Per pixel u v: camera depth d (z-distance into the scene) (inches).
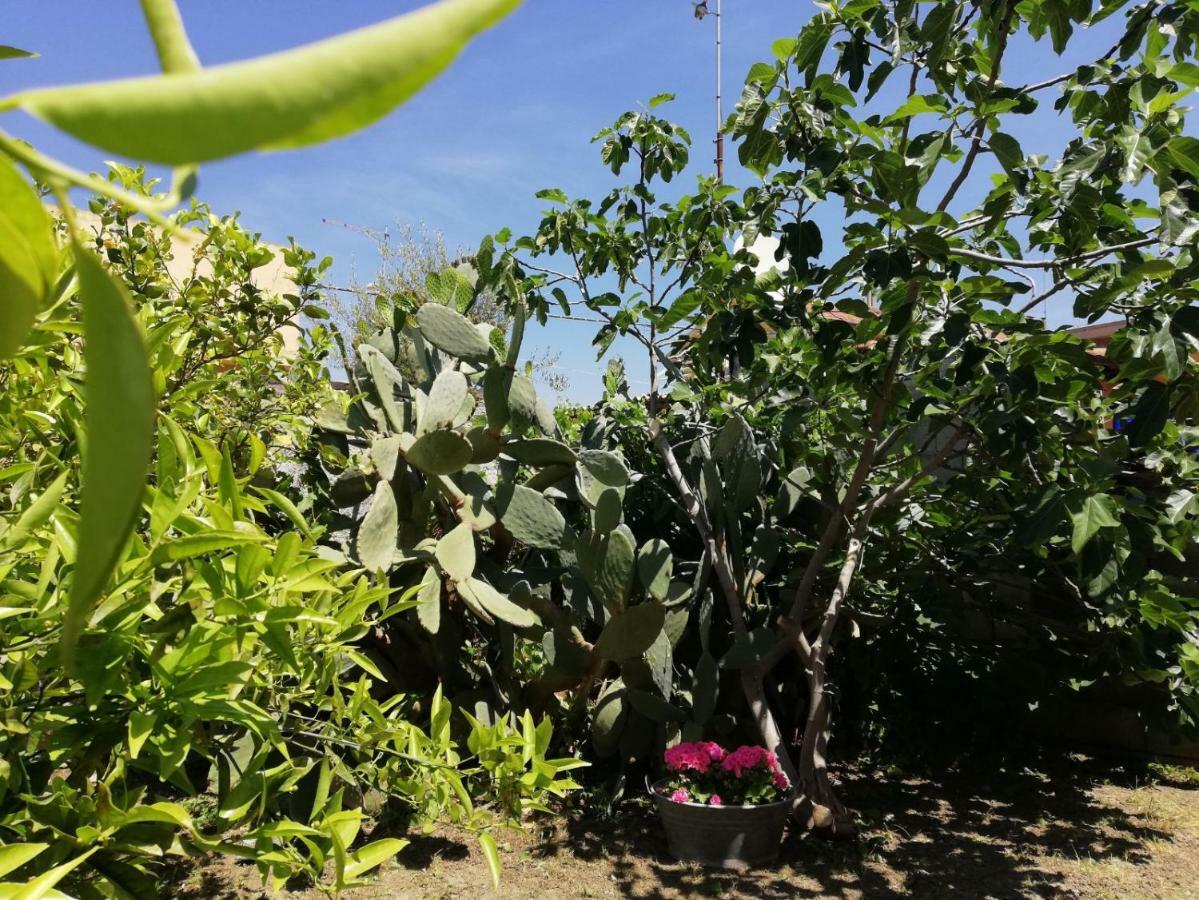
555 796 175.6
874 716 214.8
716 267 159.6
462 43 7.5
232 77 7.2
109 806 43.4
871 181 131.7
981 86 124.3
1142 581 160.4
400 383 187.3
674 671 191.5
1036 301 140.1
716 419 211.2
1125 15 128.0
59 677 49.9
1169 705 175.6
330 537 192.5
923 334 134.2
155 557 42.2
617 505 169.6
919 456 182.9
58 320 51.1
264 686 63.4
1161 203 115.0
